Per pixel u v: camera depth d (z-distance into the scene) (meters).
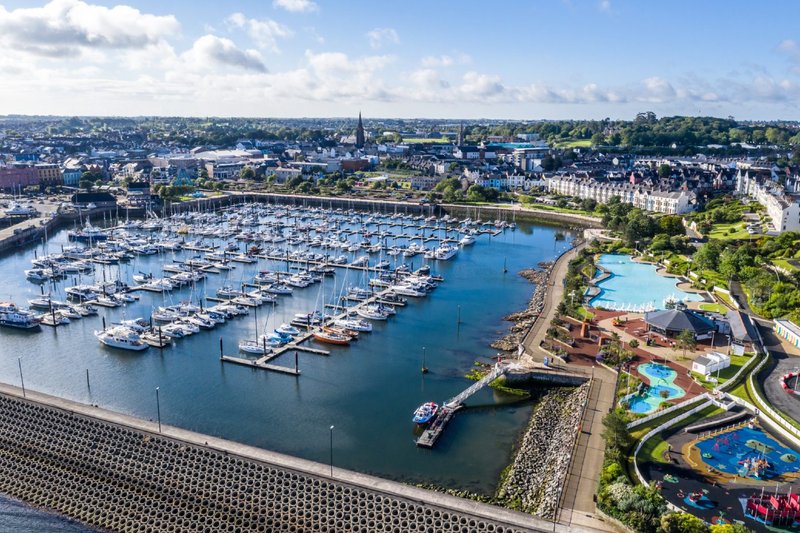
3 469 149.62
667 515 110.62
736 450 139.50
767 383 173.75
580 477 130.88
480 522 118.62
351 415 172.25
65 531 130.62
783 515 114.00
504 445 157.12
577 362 195.00
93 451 149.62
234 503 133.00
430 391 187.25
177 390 187.38
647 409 160.12
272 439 159.00
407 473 144.12
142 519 132.62
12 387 173.12
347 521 125.00
